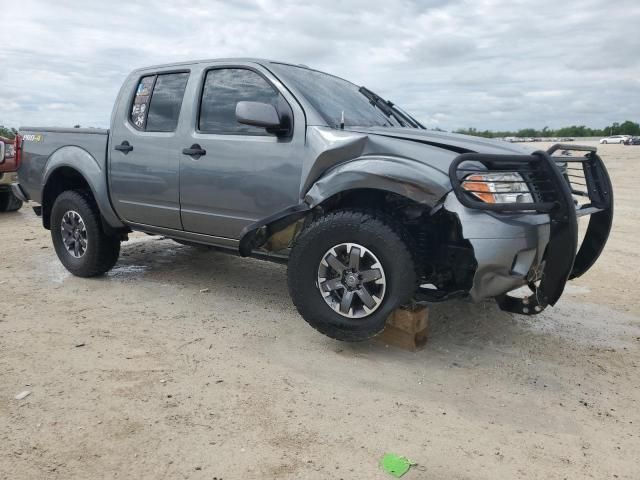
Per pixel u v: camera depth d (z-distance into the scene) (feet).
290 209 12.53
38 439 9.04
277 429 9.49
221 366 11.90
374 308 11.78
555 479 8.38
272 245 14.03
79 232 18.06
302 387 11.03
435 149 11.60
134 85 16.88
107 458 8.59
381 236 11.44
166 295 16.79
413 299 11.96
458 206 10.96
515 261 11.08
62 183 19.20
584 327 14.87
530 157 11.04
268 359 12.30
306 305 12.46
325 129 12.69
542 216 11.43
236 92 14.52
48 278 18.43
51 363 11.84
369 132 12.59
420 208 12.07
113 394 10.55
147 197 16.06
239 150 13.94
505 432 9.62
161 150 15.55
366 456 8.80
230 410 10.08
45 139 18.67
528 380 11.62
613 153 121.29
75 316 14.76
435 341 13.56
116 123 16.87
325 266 12.25
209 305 15.94
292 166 13.10
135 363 11.94
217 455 8.73
